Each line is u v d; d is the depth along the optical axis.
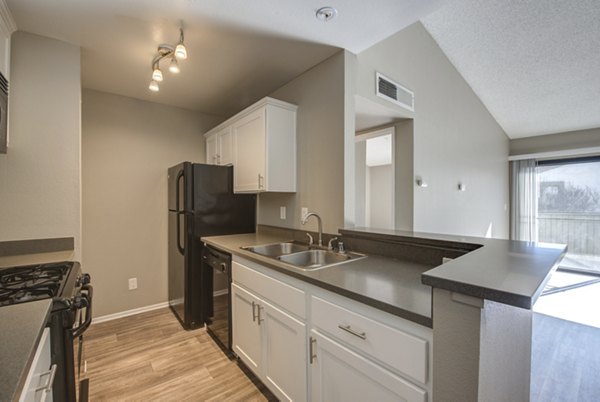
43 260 1.63
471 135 4.23
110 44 1.91
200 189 2.59
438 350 0.81
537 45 3.29
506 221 5.83
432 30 3.21
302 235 2.35
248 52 2.03
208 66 2.25
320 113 2.19
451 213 3.68
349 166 2.04
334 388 1.21
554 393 1.84
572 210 5.38
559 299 3.72
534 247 1.26
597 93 3.98
